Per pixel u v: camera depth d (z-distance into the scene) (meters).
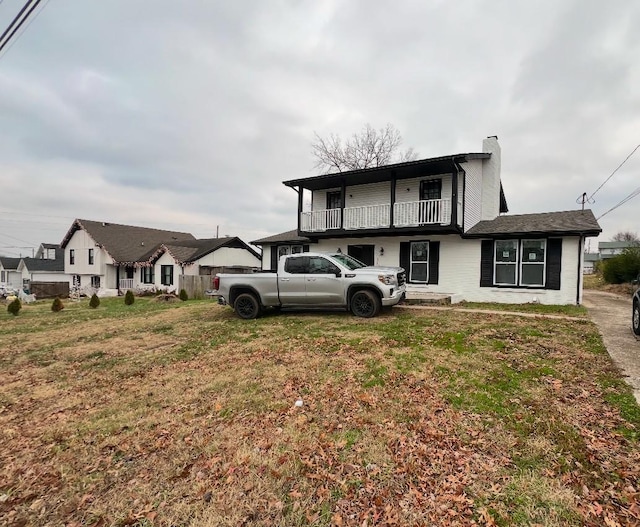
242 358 6.03
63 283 26.91
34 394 5.01
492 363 5.16
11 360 6.80
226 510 2.44
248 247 29.92
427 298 11.62
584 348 5.88
